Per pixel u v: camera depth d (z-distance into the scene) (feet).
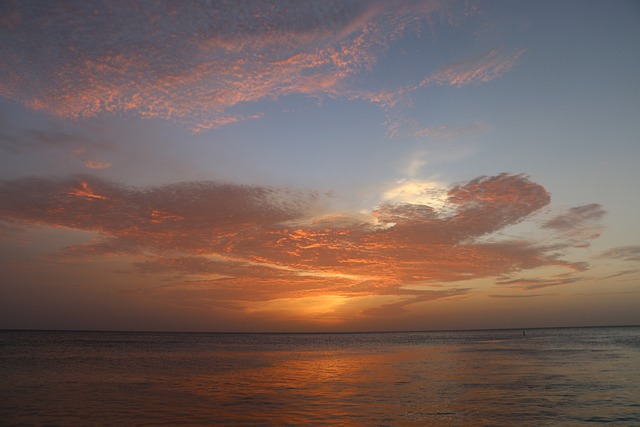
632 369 118.62
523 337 458.50
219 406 71.20
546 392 82.28
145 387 93.25
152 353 221.66
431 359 170.71
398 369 131.54
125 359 176.96
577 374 108.99
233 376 114.73
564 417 62.08
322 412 66.33
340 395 81.76
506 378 103.55
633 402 71.82
